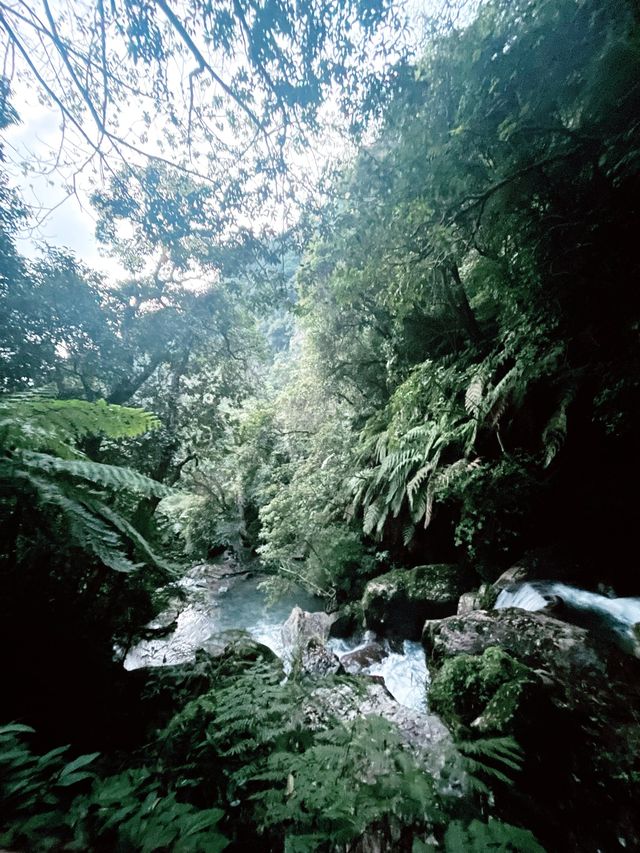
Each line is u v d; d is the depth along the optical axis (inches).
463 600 195.8
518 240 151.6
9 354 183.3
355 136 150.6
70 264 208.2
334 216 183.5
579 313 153.6
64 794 50.5
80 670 90.8
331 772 54.6
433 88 141.5
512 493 185.5
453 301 228.2
